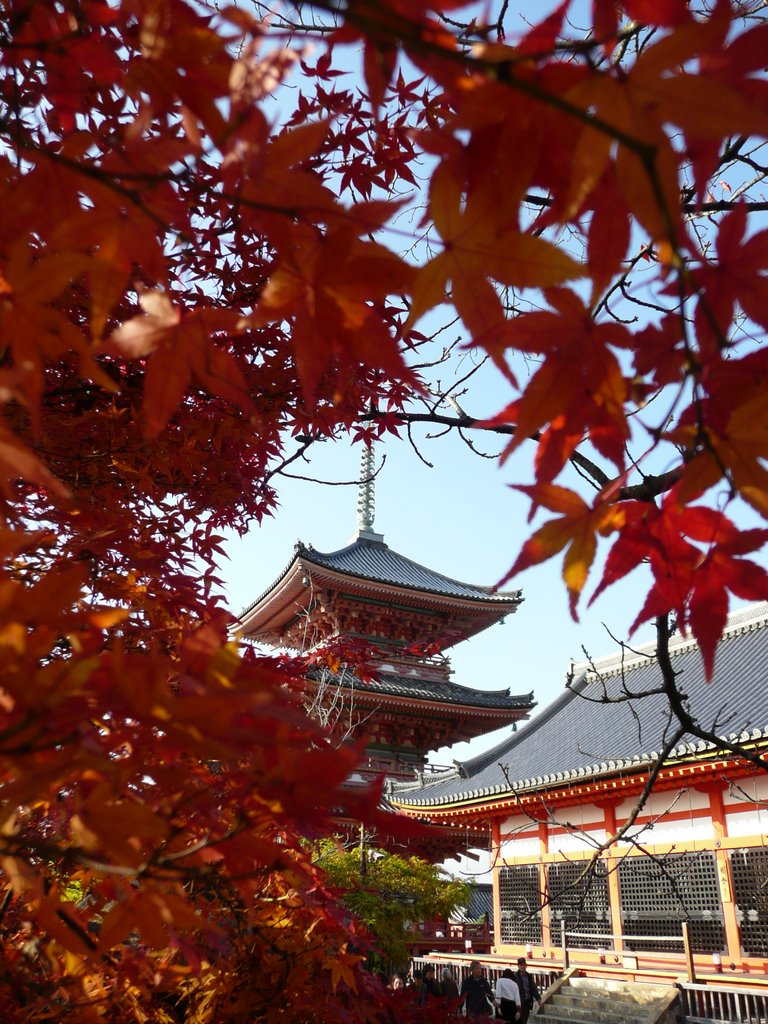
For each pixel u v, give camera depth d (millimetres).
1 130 1052
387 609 25453
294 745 971
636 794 15523
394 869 13055
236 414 3207
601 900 15992
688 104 666
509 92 702
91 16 1023
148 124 904
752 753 2393
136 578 2324
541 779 16281
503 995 11742
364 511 31438
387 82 772
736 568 1041
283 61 796
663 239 720
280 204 852
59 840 1316
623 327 850
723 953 13609
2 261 883
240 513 3930
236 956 2471
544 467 943
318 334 895
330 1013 2521
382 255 839
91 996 1729
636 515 1040
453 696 24422
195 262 2631
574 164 693
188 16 864
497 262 809
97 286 917
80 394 3004
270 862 1022
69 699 727
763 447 895
